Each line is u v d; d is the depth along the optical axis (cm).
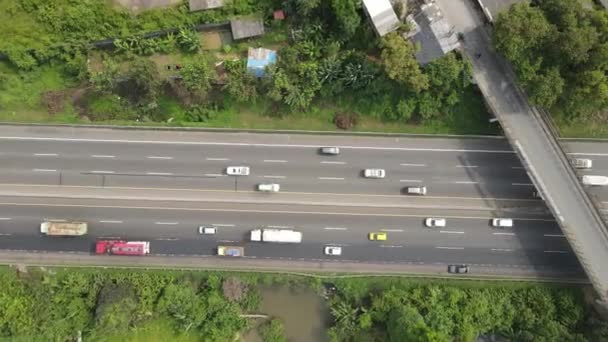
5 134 7638
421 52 7038
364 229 7650
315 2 7012
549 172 7175
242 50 7606
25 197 7631
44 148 7644
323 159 7650
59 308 7338
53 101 7619
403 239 7644
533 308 7350
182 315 7338
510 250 7638
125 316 7175
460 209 7650
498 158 7638
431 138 7650
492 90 7225
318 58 7400
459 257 7625
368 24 7181
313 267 7619
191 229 7644
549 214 7631
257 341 7619
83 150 7644
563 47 6519
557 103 7300
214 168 7656
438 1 7288
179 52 7612
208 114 7619
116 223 7644
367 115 7631
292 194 7650
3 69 7600
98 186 7644
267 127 7644
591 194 7438
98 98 7644
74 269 7550
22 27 7350
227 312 7431
